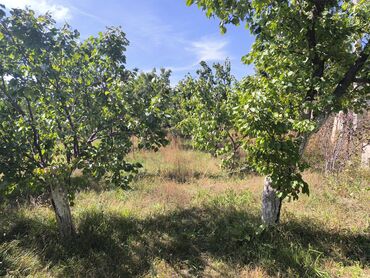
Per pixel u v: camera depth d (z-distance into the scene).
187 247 5.02
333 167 8.79
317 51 4.40
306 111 4.68
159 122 5.01
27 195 7.05
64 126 4.88
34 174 4.40
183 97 13.02
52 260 4.55
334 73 4.78
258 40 4.64
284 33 4.48
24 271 4.20
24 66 4.31
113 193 7.57
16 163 4.44
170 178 9.38
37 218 5.76
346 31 4.33
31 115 4.60
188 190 7.88
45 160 4.82
